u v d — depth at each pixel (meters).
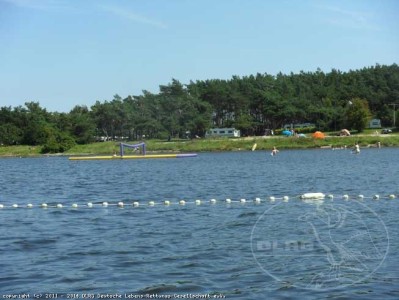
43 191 49.25
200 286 16.12
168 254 20.20
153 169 84.06
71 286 16.41
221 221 27.62
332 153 127.50
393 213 28.50
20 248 21.84
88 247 21.81
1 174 81.25
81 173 78.94
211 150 171.25
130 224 27.50
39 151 186.62
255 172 69.50
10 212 33.56
